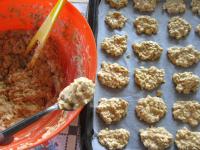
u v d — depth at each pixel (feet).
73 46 1.04
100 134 1.01
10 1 1.03
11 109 1.03
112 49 1.16
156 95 1.11
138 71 1.14
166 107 1.09
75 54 1.04
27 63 1.11
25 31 1.12
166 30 1.23
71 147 1.05
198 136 1.03
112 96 1.09
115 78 1.11
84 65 0.97
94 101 1.07
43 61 1.10
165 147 1.01
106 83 1.10
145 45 1.18
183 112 1.07
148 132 1.03
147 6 1.26
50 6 1.03
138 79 1.12
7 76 1.10
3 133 0.81
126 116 1.06
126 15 1.25
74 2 1.30
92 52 0.93
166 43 1.21
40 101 1.06
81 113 0.99
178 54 1.17
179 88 1.11
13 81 1.08
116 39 1.19
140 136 1.02
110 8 1.26
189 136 1.03
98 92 1.09
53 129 0.87
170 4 1.27
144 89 1.11
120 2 1.26
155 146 1.00
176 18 1.24
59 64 1.10
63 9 0.99
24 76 1.09
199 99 1.11
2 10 1.05
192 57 1.17
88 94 0.80
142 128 1.04
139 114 1.06
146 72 1.14
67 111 0.86
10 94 1.06
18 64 1.11
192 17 1.26
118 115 1.05
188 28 1.23
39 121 0.94
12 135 0.86
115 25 1.21
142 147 1.01
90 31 0.95
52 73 1.09
